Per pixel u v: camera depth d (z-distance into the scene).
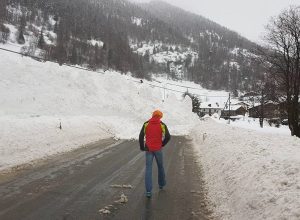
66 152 11.87
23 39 107.06
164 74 149.12
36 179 7.84
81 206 6.01
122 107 25.95
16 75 22.94
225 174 7.20
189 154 12.62
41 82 23.61
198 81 151.00
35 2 155.62
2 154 9.31
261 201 4.70
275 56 22.23
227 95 127.44
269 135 11.96
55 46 103.25
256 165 6.17
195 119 31.86
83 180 7.92
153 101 30.03
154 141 7.16
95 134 16.45
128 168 9.47
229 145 10.01
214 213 5.72
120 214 5.66
